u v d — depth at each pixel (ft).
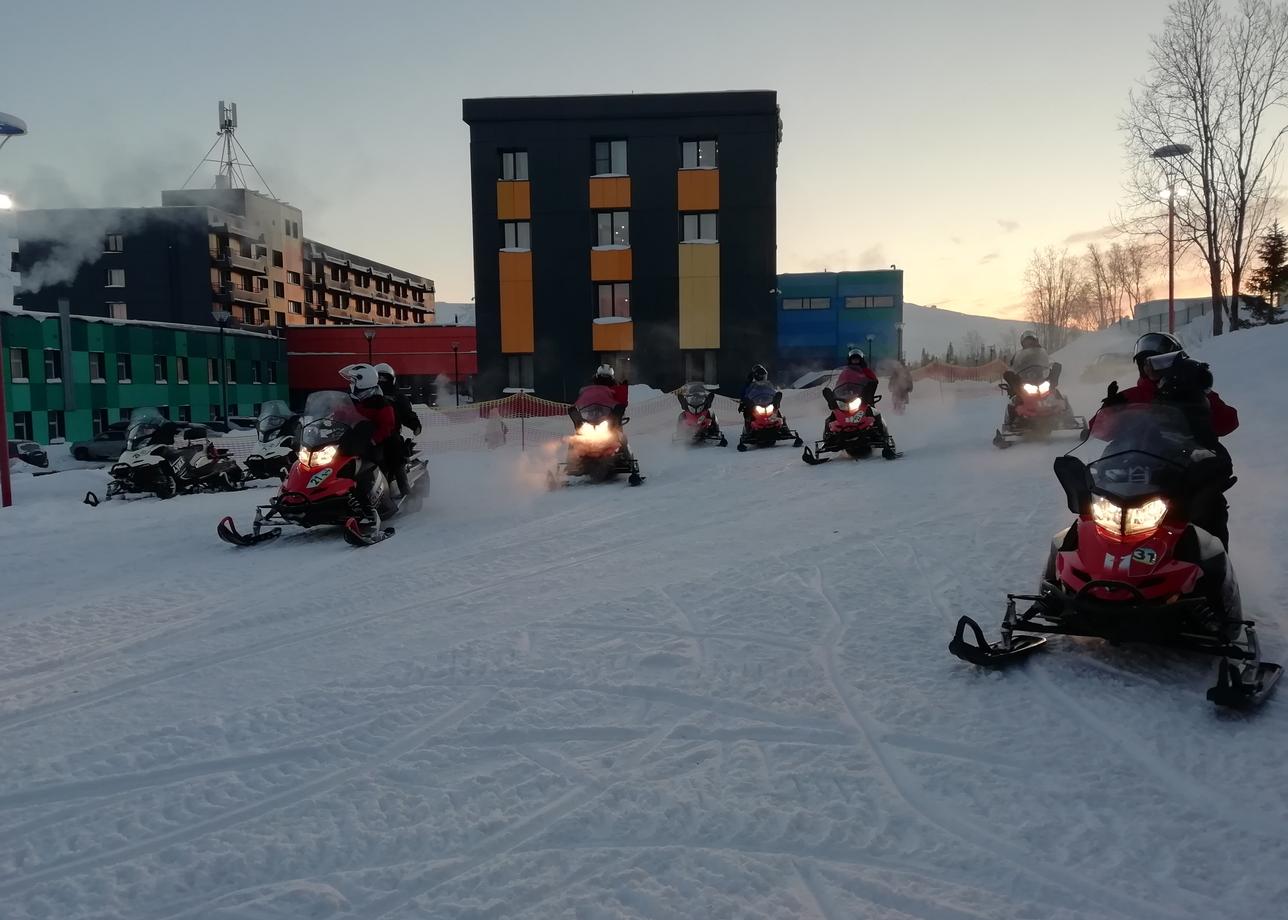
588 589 21.80
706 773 11.57
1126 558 13.88
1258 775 10.76
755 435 53.62
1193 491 14.57
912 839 9.77
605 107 111.34
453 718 13.88
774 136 111.65
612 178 112.37
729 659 15.94
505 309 114.01
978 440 49.37
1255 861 9.04
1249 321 151.94
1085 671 14.49
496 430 73.82
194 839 10.48
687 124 111.45
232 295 213.05
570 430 79.82
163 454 49.96
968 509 28.55
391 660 16.99
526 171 114.21
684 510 33.32
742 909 8.63
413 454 37.22
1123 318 228.84
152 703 15.38
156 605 22.85
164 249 206.18
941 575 20.81
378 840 10.27
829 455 48.24
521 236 114.83
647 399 98.32
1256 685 12.29
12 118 46.78
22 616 22.18
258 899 9.18
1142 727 12.27
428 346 185.26
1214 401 16.38
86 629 20.66
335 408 31.58
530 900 8.95
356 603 21.86
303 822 10.77
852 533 26.20
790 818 10.32
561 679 15.35
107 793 11.85
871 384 44.27
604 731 13.09
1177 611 13.57
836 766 11.59
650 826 10.30
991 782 10.96
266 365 179.11
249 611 21.74
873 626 17.39
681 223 113.39
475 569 24.94
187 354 158.20
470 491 43.14
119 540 33.88
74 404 122.01
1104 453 15.85
